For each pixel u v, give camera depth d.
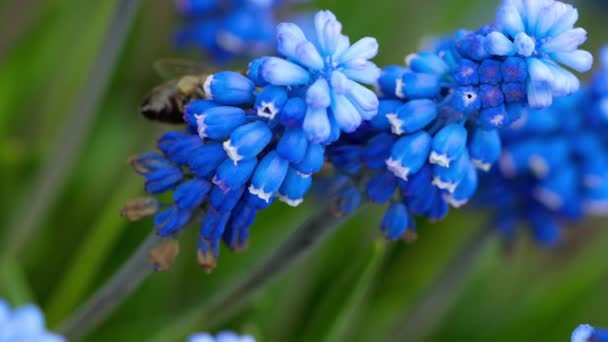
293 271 0.38
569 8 0.27
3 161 0.39
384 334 0.41
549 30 0.27
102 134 0.42
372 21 0.45
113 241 0.37
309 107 0.26
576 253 0.52
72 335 0.30
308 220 0.29
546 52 0.27
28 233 0.37
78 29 0.42
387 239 0.29
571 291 0.40
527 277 0.49
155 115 0.29
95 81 0.35
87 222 0.40
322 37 0.27
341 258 0.40
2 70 0.38
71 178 0.41
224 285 0.37
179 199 0.27
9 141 0.41
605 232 0.49
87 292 0.37
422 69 0.28
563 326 0.41
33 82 0.41
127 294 0.30
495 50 0.27
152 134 0.40
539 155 0.34
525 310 0.41
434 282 0.37
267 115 0.26
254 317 0.36
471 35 0.27
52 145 0.40
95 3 0.42
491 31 0.27
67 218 0.40
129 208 0.28
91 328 0.30
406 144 0.27
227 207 0.27
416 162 0.27
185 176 0.28
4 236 0.39
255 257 0.39
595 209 0.36
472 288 0.44
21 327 0.28
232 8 0.37
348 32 0.45
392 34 0.46
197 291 0.39
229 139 0.27
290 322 0.39
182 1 0.37
